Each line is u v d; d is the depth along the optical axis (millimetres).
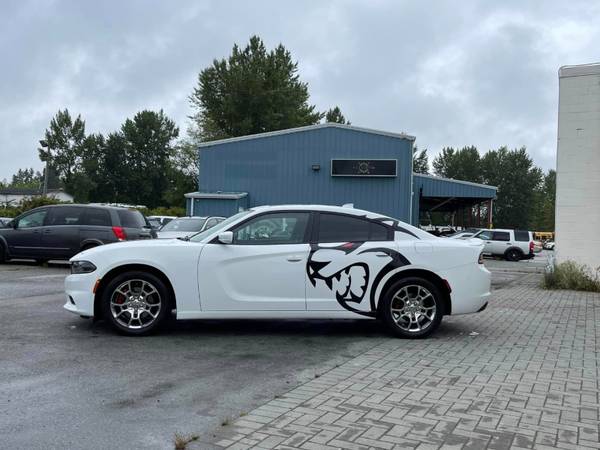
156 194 97812
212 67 58938
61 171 94062
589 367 5773
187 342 6641
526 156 105125
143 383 4961
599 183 14383
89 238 15586
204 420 4082
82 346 6281
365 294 6988
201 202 27031
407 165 26156
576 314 9531
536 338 7301
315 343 6746
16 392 4641
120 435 3783
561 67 14766
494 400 4609
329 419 4082
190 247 6895
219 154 27500
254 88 56250
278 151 27125
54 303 9180
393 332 7074
